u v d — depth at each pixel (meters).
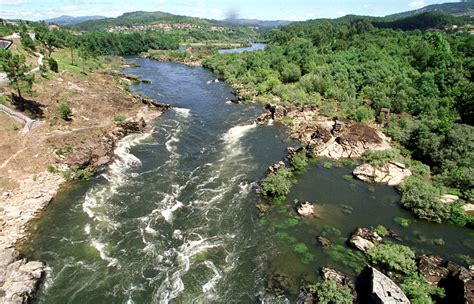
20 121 57.50
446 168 50.72
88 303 28.86
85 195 44.19
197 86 108.75
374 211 43.22
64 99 72.06
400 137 61.47
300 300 29.41
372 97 80.81
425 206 42.12
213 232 38.03
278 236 37.72
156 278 31.48
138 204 42.56
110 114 70.81
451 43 108.44
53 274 31.58
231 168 52.56
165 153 57.19
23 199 41.81
